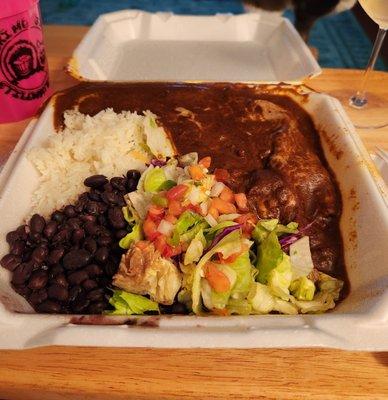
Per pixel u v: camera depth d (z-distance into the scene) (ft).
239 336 0.48
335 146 0.80
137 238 0.63
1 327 0.49
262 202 0.73
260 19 1.28
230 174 0.77
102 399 0.50
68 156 0.79
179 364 0.51
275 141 0.82
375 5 0.81
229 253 0.58
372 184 0.68
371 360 0.52
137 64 1.15
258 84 0.93
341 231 0.71
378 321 0.50
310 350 0.52
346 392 0.49
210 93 0.93
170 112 0.89
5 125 0.89
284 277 0.60
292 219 0.73
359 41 2.35
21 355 0.51
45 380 0.49
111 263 0.62
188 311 0.58
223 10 2.58
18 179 0.69
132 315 0.53
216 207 0.66
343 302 0.60
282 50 1.17
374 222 0.63
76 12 2.49
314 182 0.75
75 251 0.62
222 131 0.85
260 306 0.58
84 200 0.71
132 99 0.91
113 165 0.79
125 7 2.57
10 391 0.50
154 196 0.66
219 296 0.56
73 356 0.51
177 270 0.60
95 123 0.83
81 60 1.03
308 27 1.28
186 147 0.83
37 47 0.83
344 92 1.03
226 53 1.22
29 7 0.77
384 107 0.99
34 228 0.65
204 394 0.48
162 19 1.27
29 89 0.86
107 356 0.51
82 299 0.58
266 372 0.50
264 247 0.62
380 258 0.59
